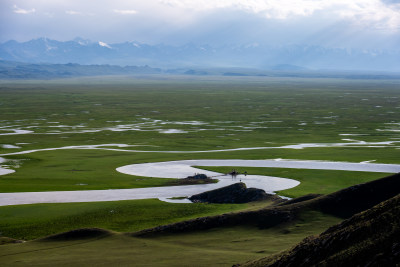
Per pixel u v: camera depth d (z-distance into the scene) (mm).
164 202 92875
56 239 69562
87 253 62375
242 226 70750
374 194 75750
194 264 56031
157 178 115562
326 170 122875
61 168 128500
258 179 114125
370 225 46562
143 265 56562
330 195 77000
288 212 72938
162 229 71000
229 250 61344
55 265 57719
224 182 111125
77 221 80625
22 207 87875
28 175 118438
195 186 107375
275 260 49844
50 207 88062
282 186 106625
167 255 60188
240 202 93812
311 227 68375
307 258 47375
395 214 46312
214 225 71375
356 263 42719
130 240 67688
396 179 77750
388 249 42375
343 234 47469
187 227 71000
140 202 92188
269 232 68188
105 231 71438
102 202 91750
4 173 121750
